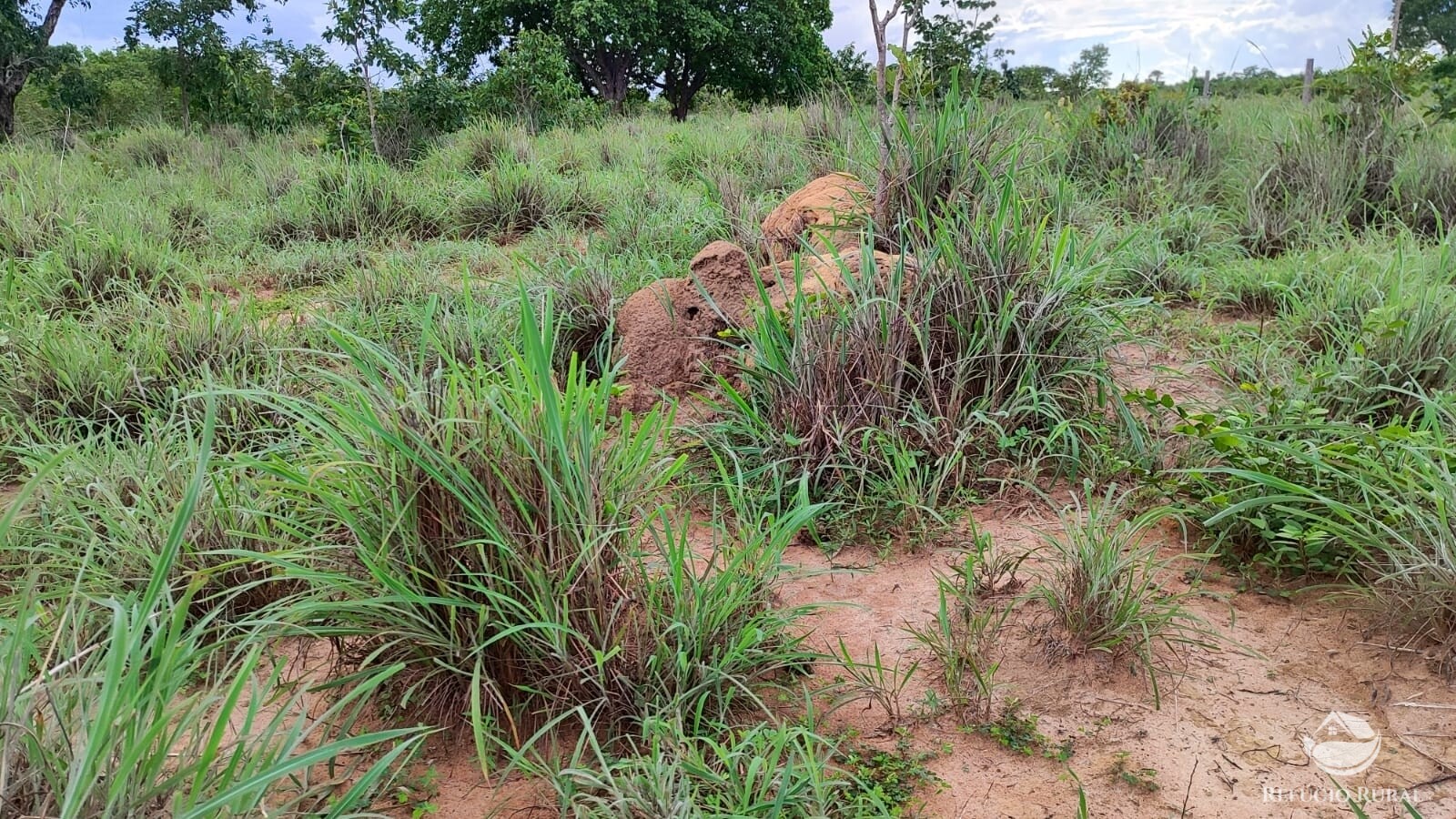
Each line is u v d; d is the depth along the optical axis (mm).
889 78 10172
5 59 19062
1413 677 2445
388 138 11734
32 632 2160
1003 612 2770
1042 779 2199
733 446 3656
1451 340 3824
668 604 2521
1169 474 3355
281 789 2156
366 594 2350
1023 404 3736
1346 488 2961
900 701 2480
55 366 4312
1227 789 2148
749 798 2059
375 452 2336
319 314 5137
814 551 3264
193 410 3984
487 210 8211
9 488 3834
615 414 4352
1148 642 2533
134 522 2855
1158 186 6809
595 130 13602
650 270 5910
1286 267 5344
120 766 1630
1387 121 7012
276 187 9406
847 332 3625
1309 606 2783
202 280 6352
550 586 2312
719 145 10203
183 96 19875
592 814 1973
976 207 4617
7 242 6516
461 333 4676
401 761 2299
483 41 26359
